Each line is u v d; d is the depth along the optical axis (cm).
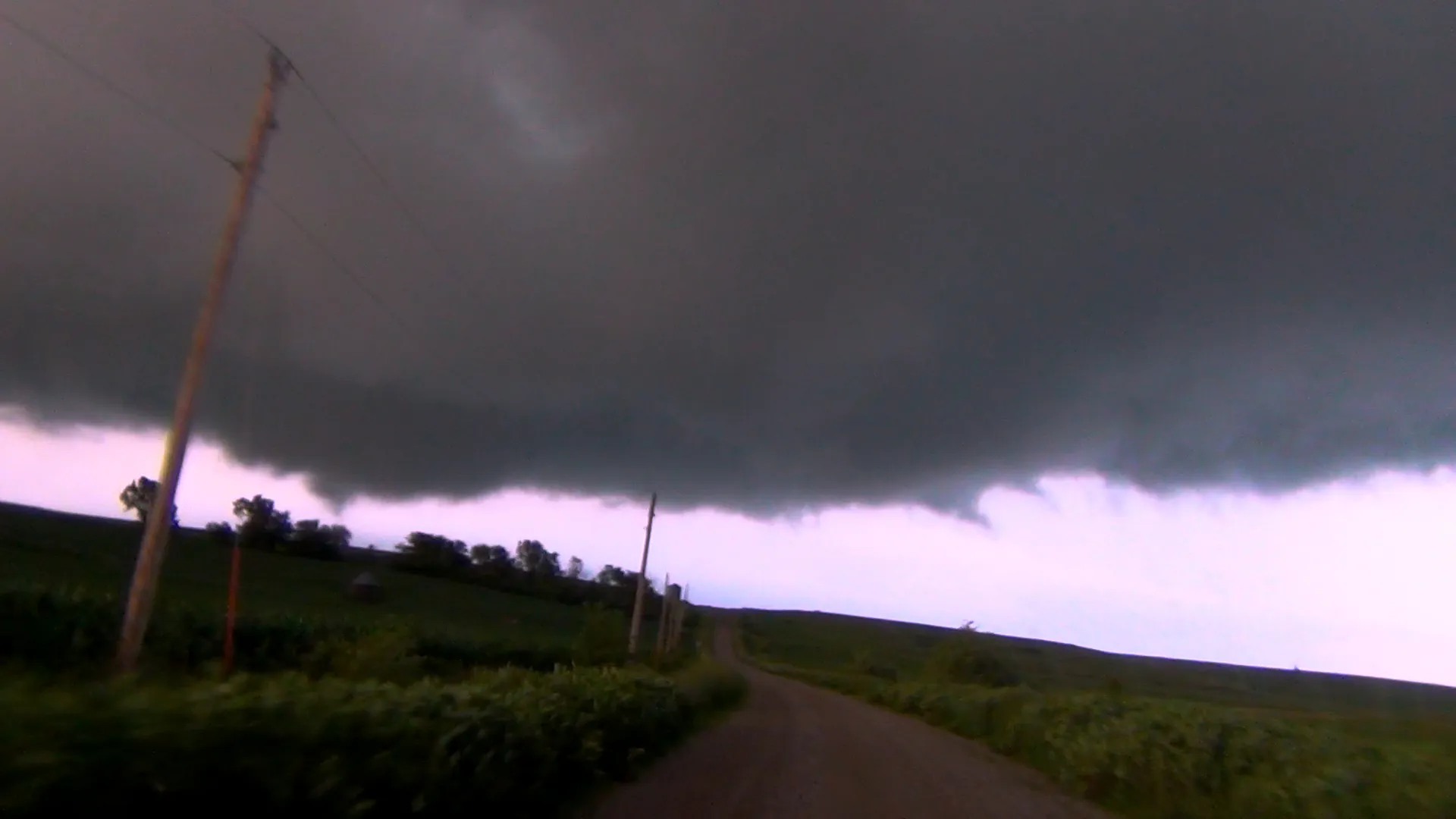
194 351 1403
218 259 1422
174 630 2458
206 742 630
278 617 2992
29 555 5534
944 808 1526
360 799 779
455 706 1070
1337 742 1452
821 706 4544
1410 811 1155
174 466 1382
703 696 3222
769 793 1503
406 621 3228
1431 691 8162
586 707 1603
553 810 1195
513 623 8538
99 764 548
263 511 9194
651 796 1380
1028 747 2545
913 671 9562
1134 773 1744
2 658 1814
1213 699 6369
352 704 859
